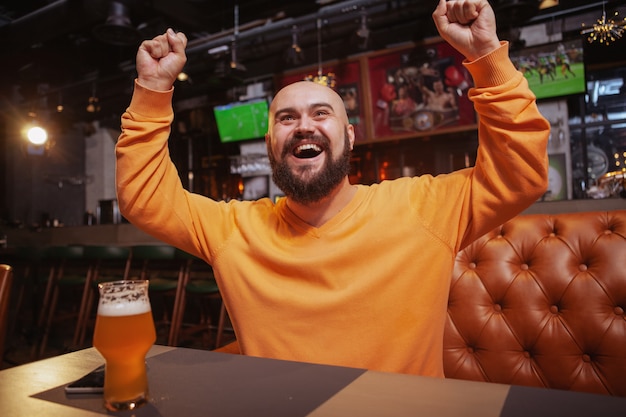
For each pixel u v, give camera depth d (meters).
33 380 0.79
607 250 1.51
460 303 1.67
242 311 1.26
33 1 6.33
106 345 0.64
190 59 6.65
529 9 4.29
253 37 5.80
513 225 1.69
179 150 8.40
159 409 0.65
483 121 1.18
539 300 1.57
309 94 1.31
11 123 8.79
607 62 5.40
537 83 5.09
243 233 1.32
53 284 4.57
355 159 6.68
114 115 8.20
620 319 1.46
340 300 1.17
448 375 1.65
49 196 9.23
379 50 5.93
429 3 5.09
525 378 1.55
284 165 1.30
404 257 1.21
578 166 5.72
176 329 3.66
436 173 6.25
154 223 1.25
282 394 0.69
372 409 0.63
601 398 0.65
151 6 5.38
